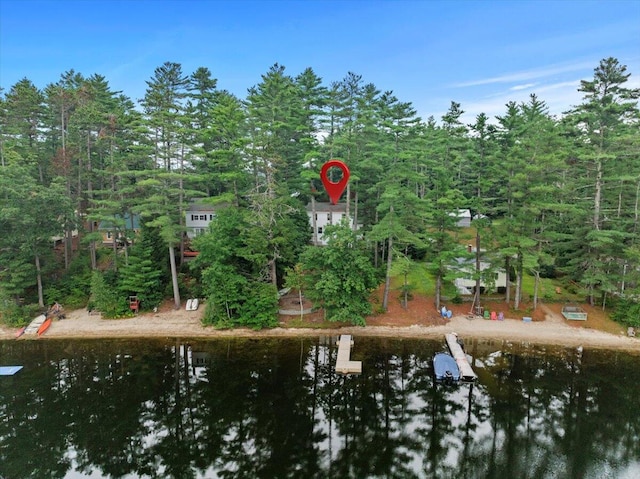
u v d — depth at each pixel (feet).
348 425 76.69
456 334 113.39
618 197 127.65
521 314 122.83
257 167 130.52
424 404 83.35
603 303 122.93
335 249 111.04
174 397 86.12
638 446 70.23
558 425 76.48
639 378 93.04
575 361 100.73
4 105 151.64
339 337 114.32
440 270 123.03
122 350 108.06
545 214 134.51
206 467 65.05
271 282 126.93
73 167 147.74
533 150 119.14
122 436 73.36
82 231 156.66
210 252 118.52
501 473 63.31
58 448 70.18
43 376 95.14
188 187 169.68
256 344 111.04
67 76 198.39
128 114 154.61
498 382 91.40
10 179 116.67
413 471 64.13
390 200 114.01
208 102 188.44
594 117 118.93
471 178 195.21
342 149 144.66
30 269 121.39
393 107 193.98
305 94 183.21
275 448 69.97
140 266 126.21
